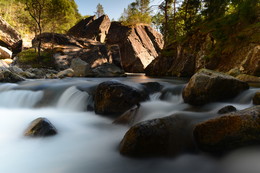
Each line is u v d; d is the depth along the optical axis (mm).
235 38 13797
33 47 27297
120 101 5777
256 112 2953
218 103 5219
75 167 3109
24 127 4836
